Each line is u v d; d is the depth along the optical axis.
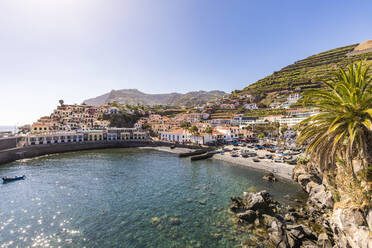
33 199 37.41
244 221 28.41
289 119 123.31
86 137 118.00
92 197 38.38
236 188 43.19
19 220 29.73
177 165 67.38
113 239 24.91
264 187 43.69
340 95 16.36
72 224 28.48
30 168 62.66
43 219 29.97
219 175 54.03
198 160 76.19
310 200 34.06
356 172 15.87
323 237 21.73
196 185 45.47
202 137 109.75
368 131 14.67
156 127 159.25
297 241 22.80
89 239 24.97
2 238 25.41
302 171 44.78
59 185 45.56
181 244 23.64
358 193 15.69
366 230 14.17
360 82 15.03
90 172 57.69
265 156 73.50
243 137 122.31
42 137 97.38
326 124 17.03
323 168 18.42
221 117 182.12
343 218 16.11
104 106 183.88
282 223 27.62
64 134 106.81
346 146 16.50
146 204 35.00
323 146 17.66
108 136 127.44
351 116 14.77
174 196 38.69
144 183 47.09
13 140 91.25
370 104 14.21
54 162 72.25
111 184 46.31
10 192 41.06
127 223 28.62
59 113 161.50
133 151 100.94
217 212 31.58
